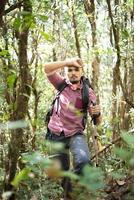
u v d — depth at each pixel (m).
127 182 3.54
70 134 4.80
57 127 4.87
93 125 4.95
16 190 3.88
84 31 9.63
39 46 9.10
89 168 1.99
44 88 9.59
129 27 7.76
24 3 3.81
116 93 9.30
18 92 4.02
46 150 3.88
